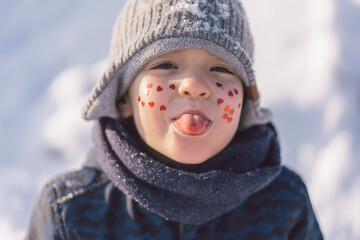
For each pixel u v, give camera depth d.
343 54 2.96
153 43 1.18
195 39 1.16
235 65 1.23
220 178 1.23
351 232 2.38
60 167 2.87
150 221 1.32
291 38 3.09
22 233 2.48
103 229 1.31
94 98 1.29
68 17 3.98
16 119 3.21
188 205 1.24
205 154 1.20
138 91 1.25
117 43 1.34
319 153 2.67
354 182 2.55
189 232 1.31
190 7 1.18
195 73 1.19
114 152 1.31
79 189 1.35
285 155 2.69
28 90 3.42
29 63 3.66
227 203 1.27
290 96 2.86
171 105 1.20
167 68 1.22
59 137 2.94
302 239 1.45
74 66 3.50
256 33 3.18
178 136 1.19
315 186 2.56
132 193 1.23
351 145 2.67
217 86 1.22
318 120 2.78
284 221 1.40
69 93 3.22
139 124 1.26
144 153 1.25
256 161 1.38
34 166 2.89
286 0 3.29
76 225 1.30
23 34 3.97
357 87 2.89
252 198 1.41
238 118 1.29
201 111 1.18
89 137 2.93
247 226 1.38
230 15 1.24
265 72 2.97
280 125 2.79
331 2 3.21
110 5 3.96
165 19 1.18
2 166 2.90
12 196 2.68
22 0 4.27
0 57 3.80
